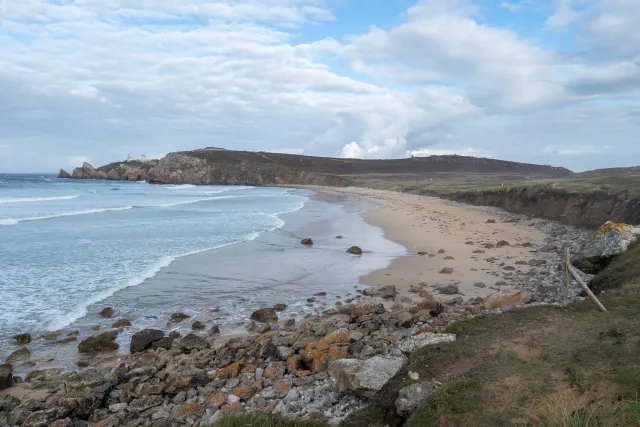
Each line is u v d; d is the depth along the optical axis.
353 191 91.44
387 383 7.36
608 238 13.39
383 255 21.89
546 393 6.20
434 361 7.64
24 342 11.24
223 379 9.02
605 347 7.21
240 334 11.97
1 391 8.80
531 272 16.53
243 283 16.91
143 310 13.83
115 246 23.36
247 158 148.62
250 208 48.06
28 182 106.06
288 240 26.22
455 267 18.47
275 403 7.80
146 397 8.41
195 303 14.59
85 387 8.71
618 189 27.89
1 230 28.19
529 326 8.59
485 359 7.45
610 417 5.28
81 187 91.50
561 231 27.05
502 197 43.88
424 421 6.06
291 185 122.00
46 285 15.95
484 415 5.93
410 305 13.63
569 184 34.00
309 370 9.19
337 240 26.41
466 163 174.88
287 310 13.90
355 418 6.93
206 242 25.11
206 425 6.89
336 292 15.81
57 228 29.50
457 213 40.53
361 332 10.87
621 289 10.00
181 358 10.18
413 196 69.06
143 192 78.94
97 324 12.60
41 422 7.48
